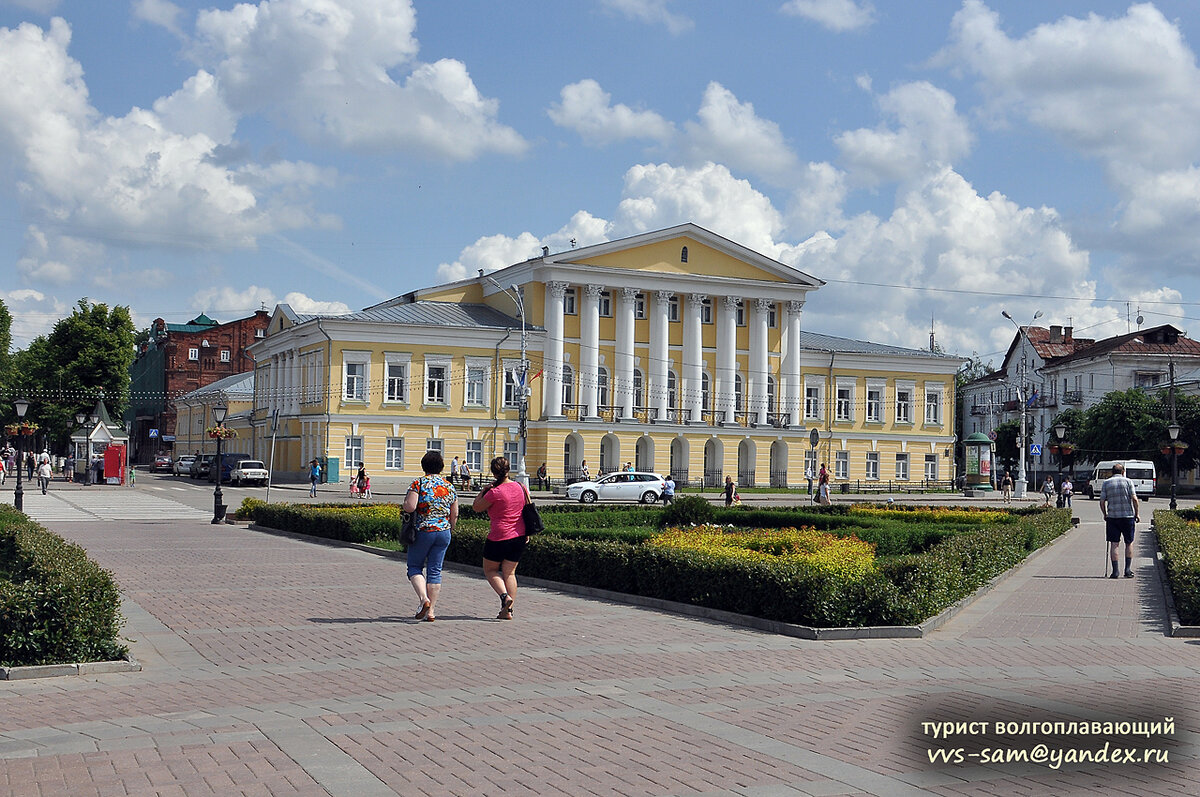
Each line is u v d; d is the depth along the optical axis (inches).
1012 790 273.3
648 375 2839.6
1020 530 933.2
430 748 304.5
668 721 338.6
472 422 2674.7
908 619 533.3
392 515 1066.7
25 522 948.6
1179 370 3415.4
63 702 361.7
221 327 4372.5
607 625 542.6
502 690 382.3
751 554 655.1
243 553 922.7
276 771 281.1
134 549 944.3
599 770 284.8
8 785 267.7
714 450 2942.9
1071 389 3688.5
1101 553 1066.7
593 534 894.4
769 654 465.1
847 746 311.1
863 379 3159.5
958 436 4744.1
